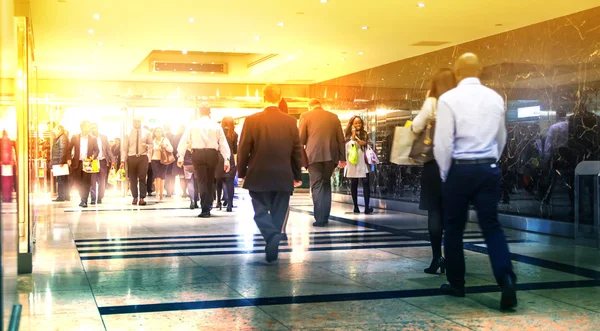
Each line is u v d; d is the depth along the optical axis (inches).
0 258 79.3
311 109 372.8
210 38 472.7
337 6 365.7
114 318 153.0
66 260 244.5
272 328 144.1
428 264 232.5
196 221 402.9
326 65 583.5
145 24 423.5
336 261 240.2
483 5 349.7
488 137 165.5
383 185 558.3
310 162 369.7
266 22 413.7
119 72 658.2
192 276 209.6
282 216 241.3
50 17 401.1
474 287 190.4
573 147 353.7
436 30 420.8
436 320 150.6
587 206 325.4
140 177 554.6
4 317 84.8
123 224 385.1
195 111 721.6
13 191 127.8
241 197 656.4
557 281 202.2
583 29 351.9
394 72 552.4
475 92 166.7
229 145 476.1
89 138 542.9
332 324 147.5
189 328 144.0
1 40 99.2
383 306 165.5
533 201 382.9
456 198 168.2
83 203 541.3
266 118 239.5
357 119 476.1
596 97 339.9
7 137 115.2
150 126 715.4
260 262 238.8
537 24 387.9
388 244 290.4
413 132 201.2
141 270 221.5
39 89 705.6
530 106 390.3
